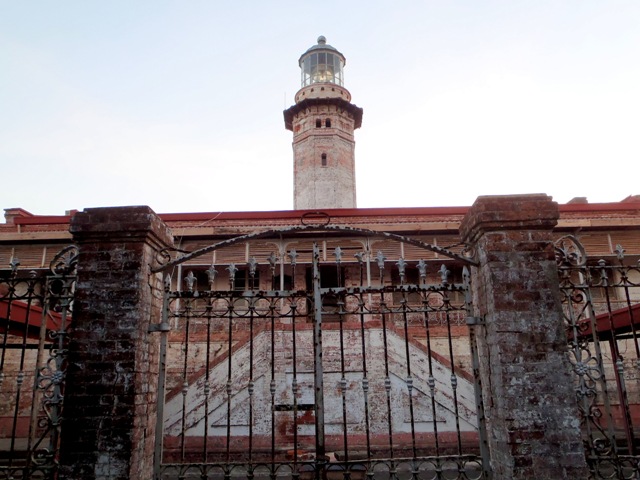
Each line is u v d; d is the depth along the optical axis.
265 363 12.34
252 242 19.27
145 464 4.72
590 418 4.87
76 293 4.79
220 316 5.20
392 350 12.48
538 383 4.54
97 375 4.58
